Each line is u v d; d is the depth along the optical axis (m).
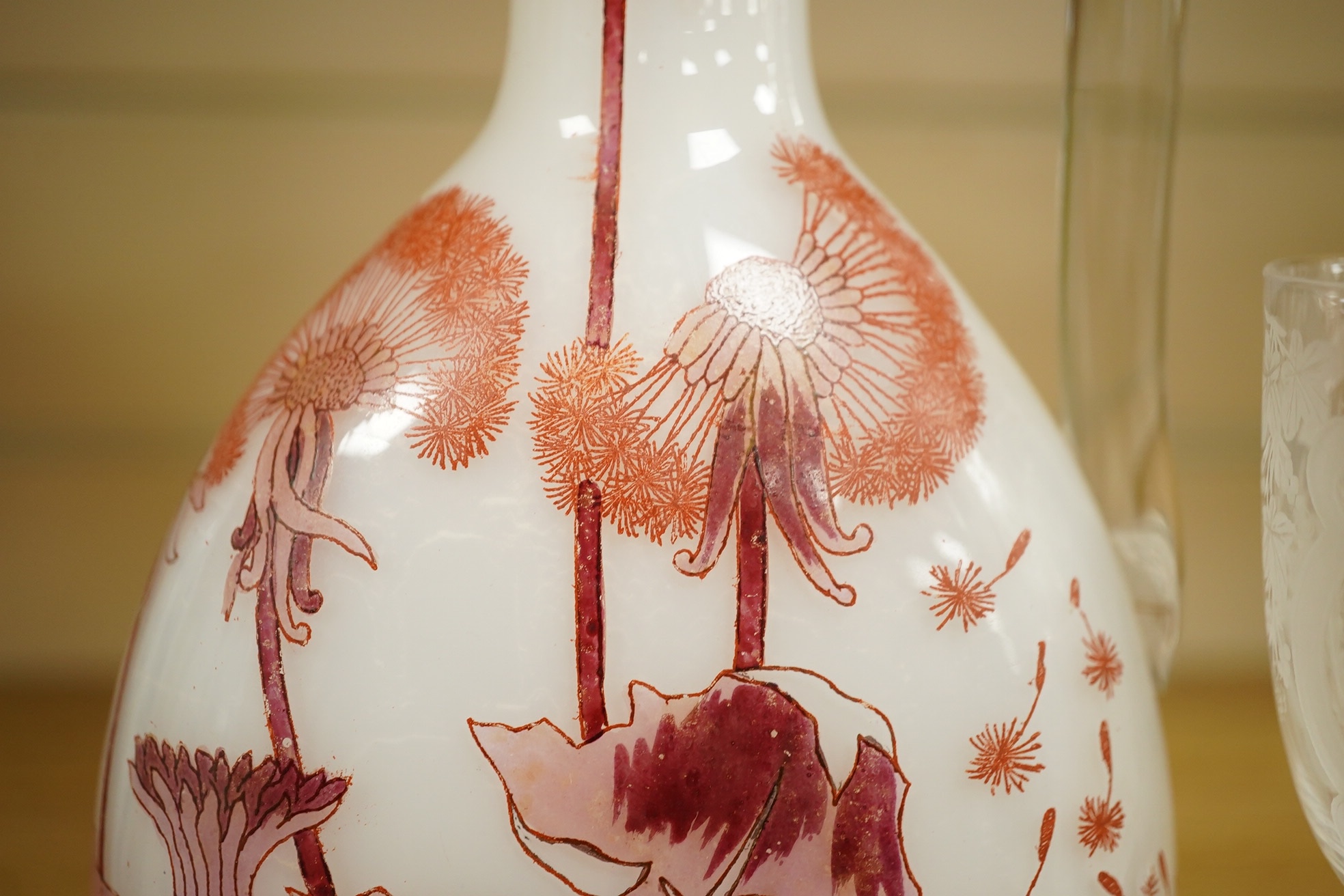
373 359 0.29
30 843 0.51
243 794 0.27
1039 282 0.65
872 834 0.26
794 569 0.26
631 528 0.26
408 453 0.27
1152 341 0.39
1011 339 0.65
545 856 0.25
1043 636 0.28
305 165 0.62
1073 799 0.28
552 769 0.25
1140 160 0.38
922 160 0.63
